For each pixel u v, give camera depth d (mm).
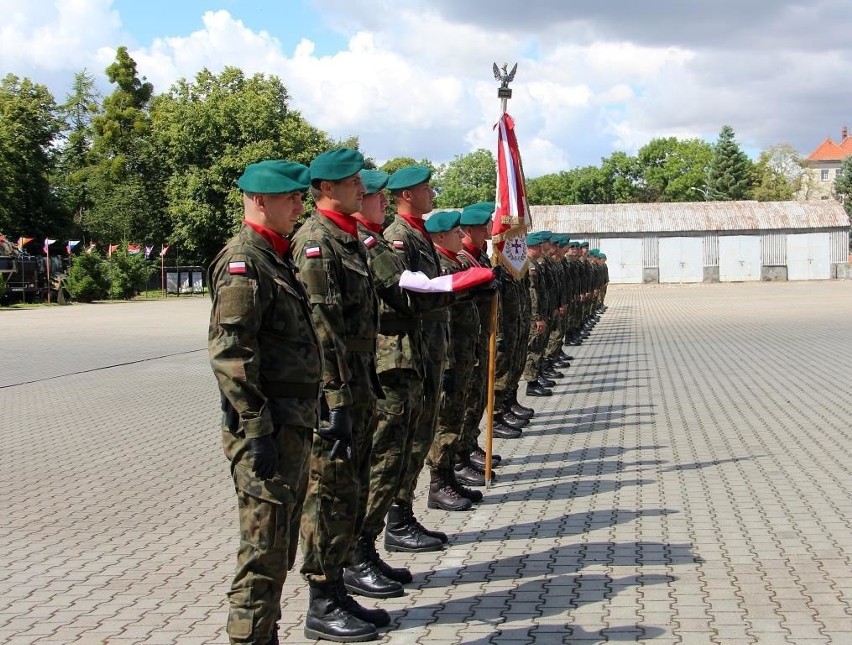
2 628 5113
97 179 67062
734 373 15992
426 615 5223
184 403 13969
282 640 4934
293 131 55656
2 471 9352
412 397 5645
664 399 13320
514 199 9555
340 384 4797
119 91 71812
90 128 75750
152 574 6066
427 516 7383
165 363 19359
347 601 5039
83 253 50094
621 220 61312
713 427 11023
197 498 8180
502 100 9477
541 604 5332
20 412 13164
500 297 10039
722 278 60281
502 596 5496
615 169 111875
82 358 20281
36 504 7988
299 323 4289
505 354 10164
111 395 14836
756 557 6082
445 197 107250
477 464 8961
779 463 8992
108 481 8883
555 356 15789
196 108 54938
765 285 55375
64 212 60156
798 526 6801
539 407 12852
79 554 6527
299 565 6395
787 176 106750
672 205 62375
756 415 11789
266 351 4207
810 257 59750
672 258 60531
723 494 7844
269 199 4324
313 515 4898
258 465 3982
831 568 5816
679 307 36062
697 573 5793
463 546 6547
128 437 11219
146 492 8422
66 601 5555
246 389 3992
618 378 15758
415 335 5742
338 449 4746
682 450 9719
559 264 15836
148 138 65812
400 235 6387
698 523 6957
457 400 7387
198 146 55250
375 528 5637
